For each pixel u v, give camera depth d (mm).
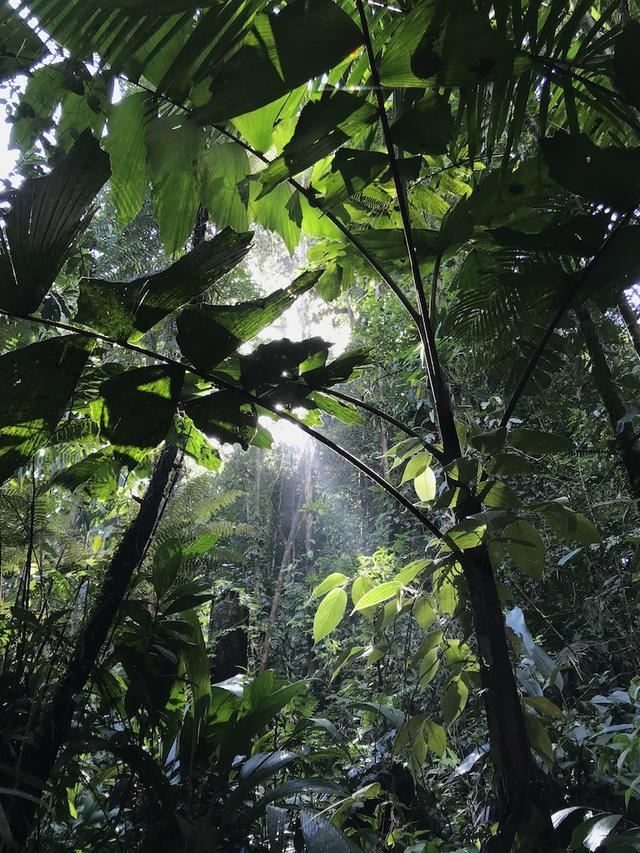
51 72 1405
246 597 3504
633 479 1912
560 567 3232
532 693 1885
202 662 1672
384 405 4516
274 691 1729
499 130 1310
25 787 1320
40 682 1442
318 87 1362
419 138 1024
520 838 962
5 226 1058
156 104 1478
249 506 7309
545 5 1402
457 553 1105
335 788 1480
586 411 2795
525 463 1148
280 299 1202
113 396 1213
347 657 1432
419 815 1859
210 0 958
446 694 1253
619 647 3016
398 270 1587
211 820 1480
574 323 1689
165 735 1754
